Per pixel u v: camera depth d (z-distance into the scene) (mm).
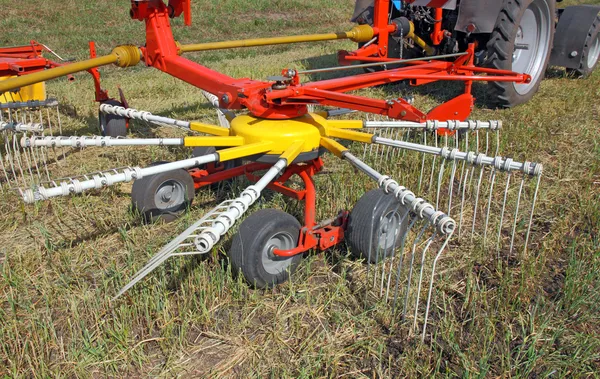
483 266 3879
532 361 2895
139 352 3010
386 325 3289
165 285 3438
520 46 7277
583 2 18359
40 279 3691
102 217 4566
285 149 3641
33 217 4582
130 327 3203
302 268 3859
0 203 4758
